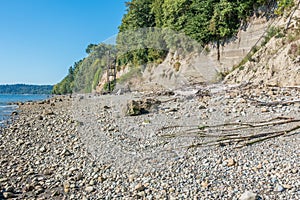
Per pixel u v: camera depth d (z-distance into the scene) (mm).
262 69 17812
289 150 6781
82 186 6508
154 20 20891
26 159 8664
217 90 16188
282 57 16531
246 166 6309
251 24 21781
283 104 10719
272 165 6188
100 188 6301
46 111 18031
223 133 8344
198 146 7695
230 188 5551
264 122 8812
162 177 6328
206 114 10680
